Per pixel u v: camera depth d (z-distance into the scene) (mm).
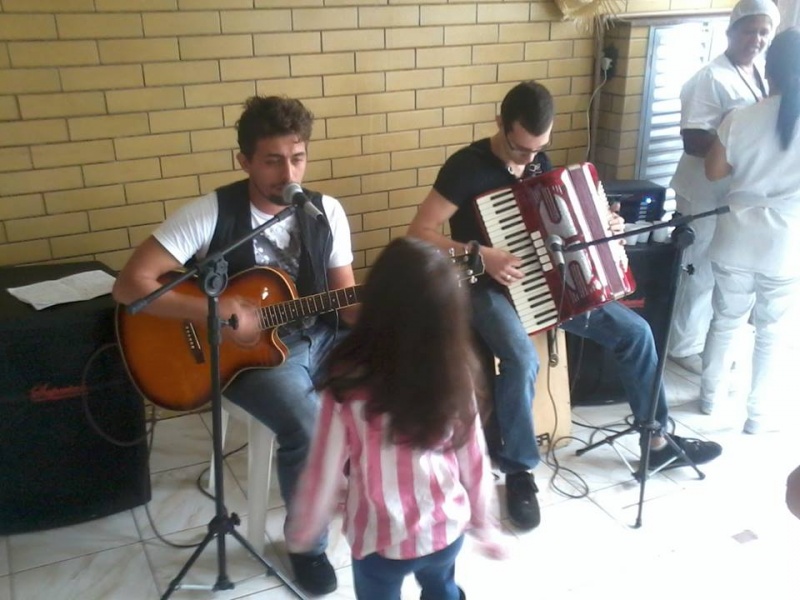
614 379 2850
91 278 2246
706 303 3066
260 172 1936
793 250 2438
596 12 3016
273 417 1943
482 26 2902
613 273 2244
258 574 2057
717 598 1979
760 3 2617
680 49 3170
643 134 3223
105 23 2336
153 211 2582
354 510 1384
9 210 2385
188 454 2590
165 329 1992
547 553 2135
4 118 2297
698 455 2498
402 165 2939
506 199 2211
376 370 1223
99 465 2203
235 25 2502
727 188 2811
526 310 2246
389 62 2781
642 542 2178
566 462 2547
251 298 1978
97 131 2424
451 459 1361
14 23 2229
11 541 2182
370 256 3004
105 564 2096
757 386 2625
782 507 2314
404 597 1940
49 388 2068
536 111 2125
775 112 2279
